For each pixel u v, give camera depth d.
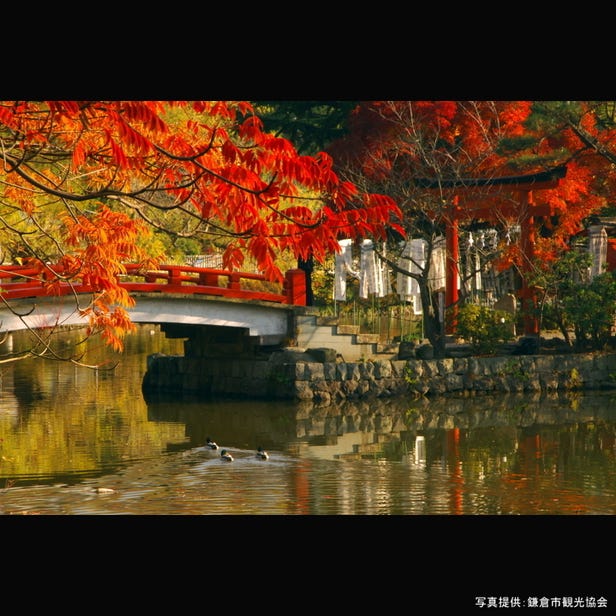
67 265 11.20
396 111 36.22
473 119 37.72
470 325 32.53
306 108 43.22
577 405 28.62
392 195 33.41
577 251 36.44
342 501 16.33
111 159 10.70
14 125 8.58
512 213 34.22
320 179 8.23
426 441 22.84
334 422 25.78
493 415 26.88
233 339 30.86
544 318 34.44
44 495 16.66
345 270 32.59
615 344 33.91
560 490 17.42
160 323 30.25
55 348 44.16
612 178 37.41
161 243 29.72
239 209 8.54
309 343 30.72
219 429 24.42
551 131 37.81
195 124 9.50
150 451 21.16
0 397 30.28
